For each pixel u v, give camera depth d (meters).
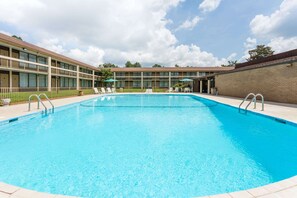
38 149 4.61
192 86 32.81
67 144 4.98
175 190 2.82
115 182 3.05
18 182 3.07
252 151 4.46
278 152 4.41
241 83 16.89
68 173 3.37
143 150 4.52
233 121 7.97
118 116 9.27
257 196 2.04
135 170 3.47
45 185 2.98
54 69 26.20
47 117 8.82
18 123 7.20
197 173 3.36
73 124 7.42
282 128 6.54
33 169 3.54
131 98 20.78
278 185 2.26
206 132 6.19
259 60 19.70
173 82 42.25
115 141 5.23
